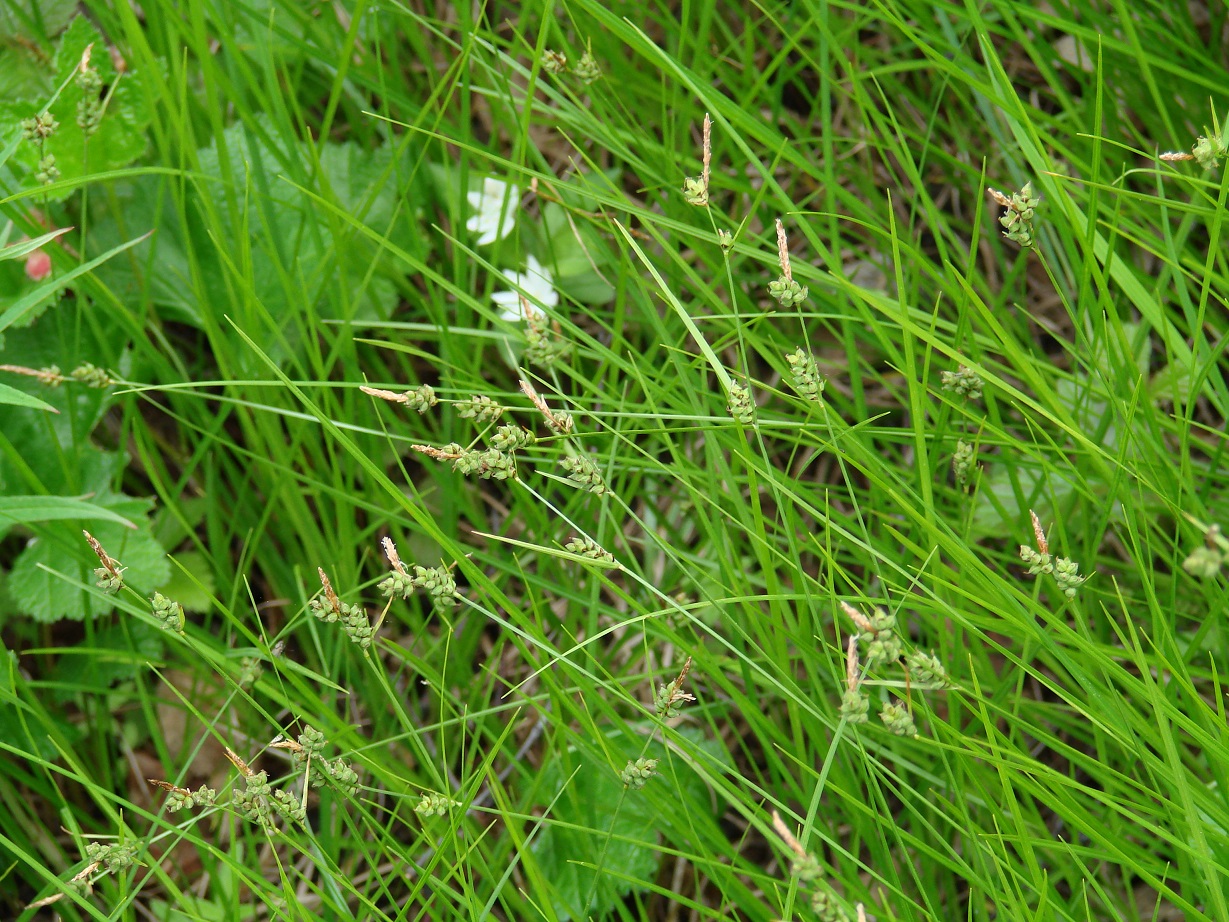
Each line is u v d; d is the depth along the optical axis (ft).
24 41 2.07
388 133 1.87
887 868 1.55
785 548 1.97
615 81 2.11
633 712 1.96
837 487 2.04
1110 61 2.08
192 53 2.07
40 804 1.99
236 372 1.88
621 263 1.82
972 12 1.56
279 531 2.05
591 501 1.99
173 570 1.99
